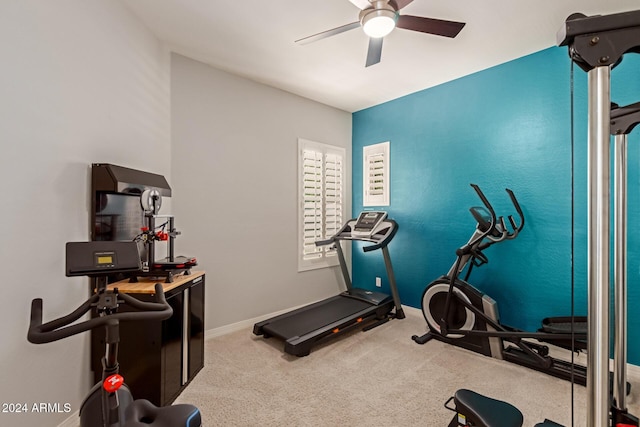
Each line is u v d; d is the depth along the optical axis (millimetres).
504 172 3039
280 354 2691
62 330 947
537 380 2273
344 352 2744
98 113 1966
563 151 2668
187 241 2916
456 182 3426
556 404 1983
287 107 3781
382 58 2955
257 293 3480
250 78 3393
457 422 1479
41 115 1575
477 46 2727
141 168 2410
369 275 4371
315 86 3623
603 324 857
